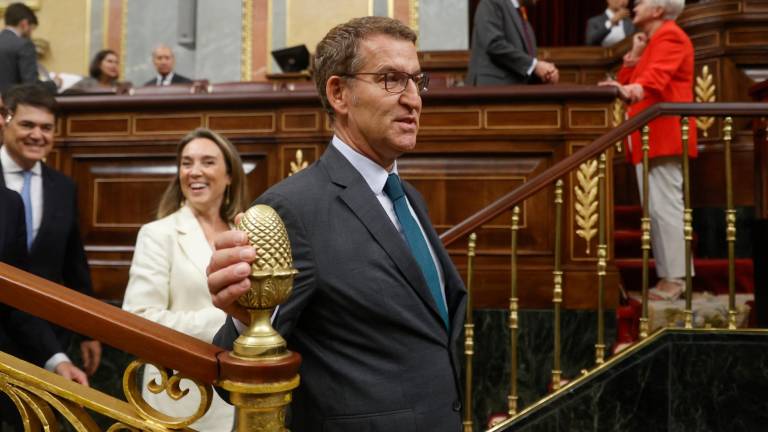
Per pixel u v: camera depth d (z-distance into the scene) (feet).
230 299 3.48
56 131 13.75
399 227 4.98
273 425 3.51
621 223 16.92
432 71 23.22
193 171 8.45
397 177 5.21
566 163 9.94
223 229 8.77
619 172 19.30
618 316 12.51
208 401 3.64
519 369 11.87
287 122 13.03
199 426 7.48
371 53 4.70
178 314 7.56
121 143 13.55
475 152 12.53
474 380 11.96
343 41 4.82
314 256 4.29
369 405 4.23
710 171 17.26
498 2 13.87
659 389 9.71
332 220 4.44
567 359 11.75
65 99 13.55
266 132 13.12
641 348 9.77
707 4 18.16
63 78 21.70
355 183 4.66
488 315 12.04
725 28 17.94
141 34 27.53
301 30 26.43
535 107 12.35
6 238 7.97
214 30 26.71
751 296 13.32
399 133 4.72
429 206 12.65
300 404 4.40
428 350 4.50
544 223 12.16
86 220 13.61
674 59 12.55
